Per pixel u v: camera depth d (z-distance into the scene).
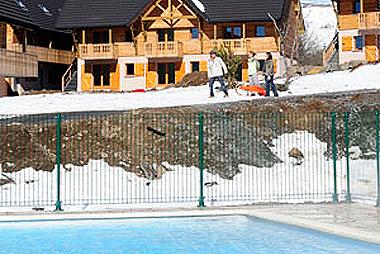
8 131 17.64
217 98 22.20
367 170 17.36
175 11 42.56
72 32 44.53
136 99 23.55
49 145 17.36
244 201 14.82
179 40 43.00
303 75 28.81
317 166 17.55
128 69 43.94
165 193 15.59
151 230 11.98
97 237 11.37
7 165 16.70
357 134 18.81
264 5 41.12
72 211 13.46
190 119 18.36
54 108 22.05
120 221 12.80
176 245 10.59
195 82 33.03
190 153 17.23
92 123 17.88
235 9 41.34
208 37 42.19
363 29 39.66
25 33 43.56
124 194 15.45
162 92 26.36
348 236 10.29
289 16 45.59
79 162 16.84
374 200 14.77
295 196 15.46
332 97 20.36
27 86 43.22
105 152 17.16
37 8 47.28
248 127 18.62
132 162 16.89
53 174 16.47
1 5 41.28
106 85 44.12
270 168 17.23
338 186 16.31
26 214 13.03
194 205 14.30
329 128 19.00
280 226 11.91
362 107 19.56
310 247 10.20
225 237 11.23
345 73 27.52
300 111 19.70
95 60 44.03
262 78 29.44
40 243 10.91
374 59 39.88
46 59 44.94
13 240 11.18
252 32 41.59
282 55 40.47
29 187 15.80
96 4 44.66
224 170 16.81
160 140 17.53
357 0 40.94
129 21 42.41
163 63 43.16
